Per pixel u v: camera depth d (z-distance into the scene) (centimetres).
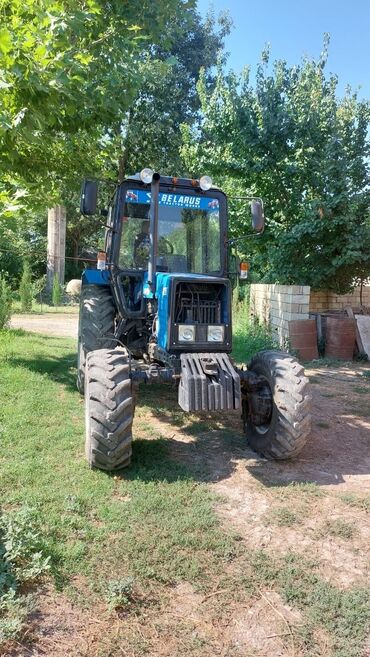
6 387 659
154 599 290
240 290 1545
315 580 311
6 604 268
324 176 1049
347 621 279
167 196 564
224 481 435
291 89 1126
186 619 277
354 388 778
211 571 316
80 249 3341
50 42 470
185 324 457
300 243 1083
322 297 1235
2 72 455
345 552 344
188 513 375
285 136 1080
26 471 420
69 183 780
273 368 472
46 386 681
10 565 295
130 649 255
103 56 581
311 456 501
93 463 423
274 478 445
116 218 559
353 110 1099
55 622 267
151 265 496
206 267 571
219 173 1177
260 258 1220
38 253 2644
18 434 500
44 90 468
